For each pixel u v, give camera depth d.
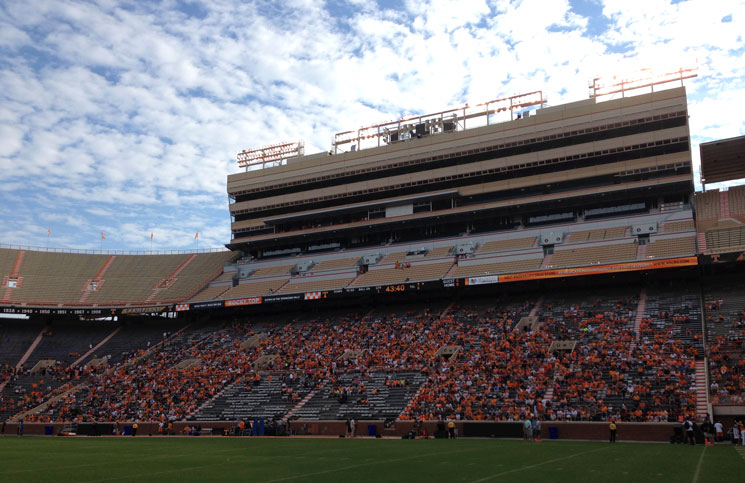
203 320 98.50
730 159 80.00
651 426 47.16
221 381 73.56
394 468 27.27
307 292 83.81
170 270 108.06
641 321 64.06
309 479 23.58
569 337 64.69
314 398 65.62
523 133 86.62
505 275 73.06
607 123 81.62
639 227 76.62
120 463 30.97
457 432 53.75
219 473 25.97
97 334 97.75
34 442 51.56
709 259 63.53
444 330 73.44
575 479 22.95
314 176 100.69
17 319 99.88
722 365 54.53
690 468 26.47
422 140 93.56
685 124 78.69
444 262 85.31
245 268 102.69
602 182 82.81
